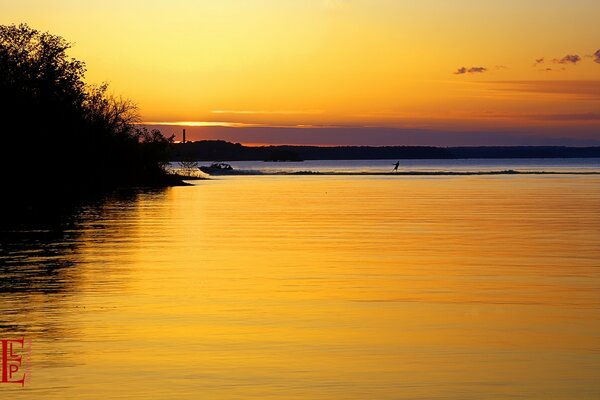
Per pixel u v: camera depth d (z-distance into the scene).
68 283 29.50
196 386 17.06
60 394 16.59
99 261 35.56
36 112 94.06
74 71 99.88
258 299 26.64
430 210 69.31
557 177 175.12
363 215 63.44
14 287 28.61
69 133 100.19
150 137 124.75
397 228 51.97
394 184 134.50
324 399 16.28
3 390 16.83
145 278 30.81
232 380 17.48
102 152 112.50
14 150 92.75
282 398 16.33
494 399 16.33
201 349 20.02
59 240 44.19
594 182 141.38
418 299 26.75
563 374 17.95
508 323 23.06
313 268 33.66
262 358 19.23
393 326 22.66
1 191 93.38
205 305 25.55
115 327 22.36
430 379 17.56
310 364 18.72
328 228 51.84
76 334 21.55
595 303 26.08
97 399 16.28
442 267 34.03
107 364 18.66
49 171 99.56
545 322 23.22
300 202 81.31
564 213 65.56
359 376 17.78
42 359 19.06
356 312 24.55
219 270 33.03
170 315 24.00
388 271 32.88
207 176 177.12
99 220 58.00
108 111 116.94
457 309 25.06
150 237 46.00
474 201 82.94
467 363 18.81
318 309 25.00
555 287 29.09
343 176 191.62
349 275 31.80
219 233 48.56
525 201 82.69
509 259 36.59
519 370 18.27
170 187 119.75
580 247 41.31
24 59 96.00
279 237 46.25
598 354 19.62
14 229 50.62
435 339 21.12
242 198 88.69
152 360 19.03
